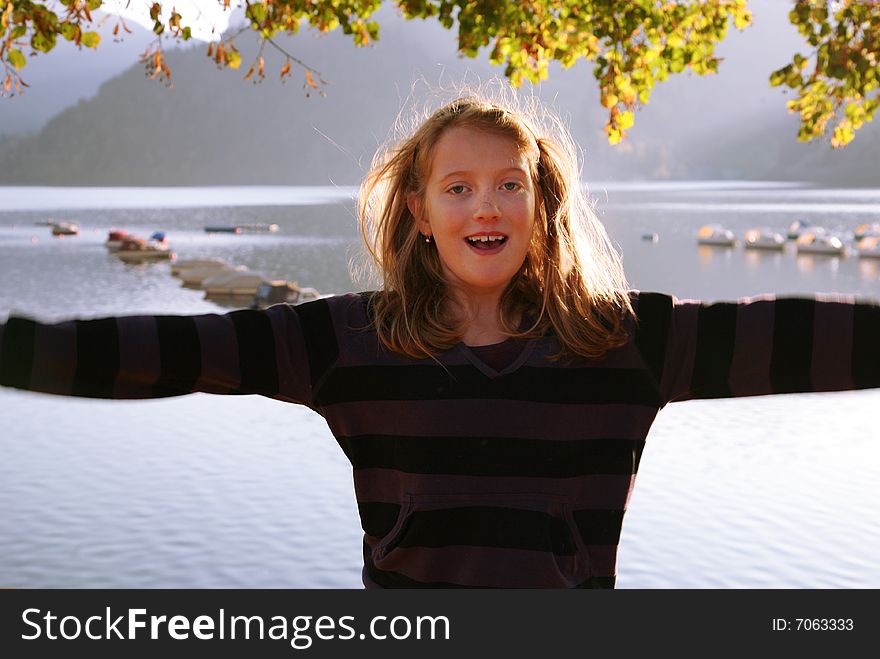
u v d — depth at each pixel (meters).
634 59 6.45
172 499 13.36
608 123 6.54
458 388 1.97
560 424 1.96
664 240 72.88
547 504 1.95
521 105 2.23
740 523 12.77
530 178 2.01
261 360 1.95
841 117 6.64
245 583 10.67
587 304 2.01
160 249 56.41
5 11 5.03
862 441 17.03
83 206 142.25
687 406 19.84
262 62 5.82
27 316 1.82
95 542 11.74
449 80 2.80
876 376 1.92
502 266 1.97
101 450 15.73
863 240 60.84
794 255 62.00
